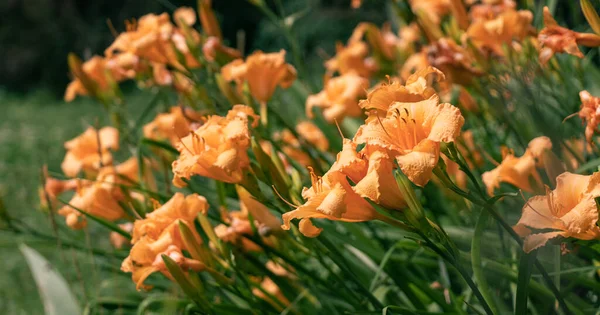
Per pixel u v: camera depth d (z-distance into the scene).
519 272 1.11
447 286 1.43
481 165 1.68
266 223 1.37
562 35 1.34
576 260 1.40
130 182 1.63
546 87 1.84
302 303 1.58
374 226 1.62
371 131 1.13
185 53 1.74
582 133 1.52
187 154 1.33
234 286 1.36
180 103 1.72
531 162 1.34
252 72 1.63
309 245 1.35
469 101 1.69
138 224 1.36
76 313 1.64
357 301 1.41
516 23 1.57
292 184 1.34
